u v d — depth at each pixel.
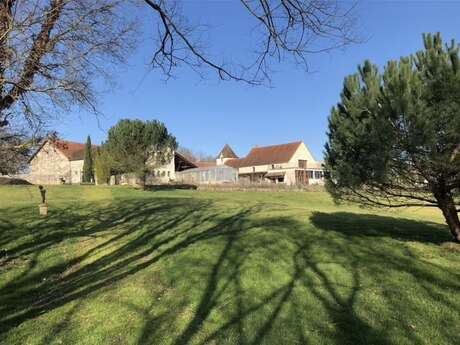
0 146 8.55
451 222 10.00
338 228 12.70
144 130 38.72
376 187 9.77
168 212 18.58
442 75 8.00
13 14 6.59
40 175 57.06
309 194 36.16
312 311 6.29
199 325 6.02
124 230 15.05
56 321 6.67
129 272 9.47
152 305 6.96
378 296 6.78
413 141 8.05
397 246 10.02
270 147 77.19
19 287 9.49
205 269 8.71
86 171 60.91
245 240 11.05
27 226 15.30
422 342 5.24
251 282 7.73
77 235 14.41
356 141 9.51
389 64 9.30
